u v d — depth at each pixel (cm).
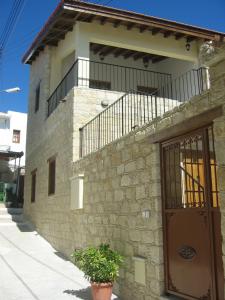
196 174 439
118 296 582
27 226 1368
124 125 915
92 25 1069
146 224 517
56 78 1298
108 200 660
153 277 486
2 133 2877
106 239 657
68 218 907
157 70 1353
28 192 1517
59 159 1049
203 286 403
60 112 1081
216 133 381
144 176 533
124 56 1310
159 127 498
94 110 958
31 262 838
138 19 1048
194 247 423
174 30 1094
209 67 399
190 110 432
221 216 365
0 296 566
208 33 1134
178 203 464
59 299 555
